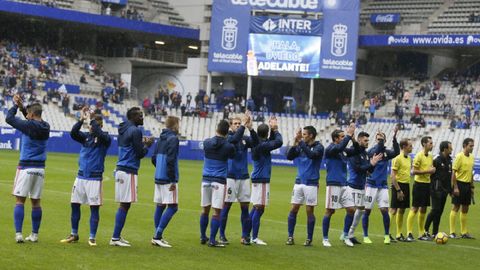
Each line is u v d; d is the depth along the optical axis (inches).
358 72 2753.4
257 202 663.8
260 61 2534.5
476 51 2637.8
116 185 589.9
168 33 2728.8
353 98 2522.1
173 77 2842.0
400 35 2549.2
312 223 670.5
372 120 2440.9
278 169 2084.2
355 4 2493.8
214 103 2618.1
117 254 556.1
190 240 657.6
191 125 2504.9
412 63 2770.7
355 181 698.2
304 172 667.4
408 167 760.3
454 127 2311.8
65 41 2778.1
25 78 2386.8
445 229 881.5
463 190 791.1
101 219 773.9
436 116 2452.0
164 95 2647.6
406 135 2351.1
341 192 685.3
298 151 670.5
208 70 2583.7
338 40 2502.5
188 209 933.2
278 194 1245.7
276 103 2815.0
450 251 692.1
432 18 2677.2
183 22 2849.4
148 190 1181.1
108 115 2468.0
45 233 641.0
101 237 642.2
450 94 2532.0
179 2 2874.0
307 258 602.9
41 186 577.9
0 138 2107.5
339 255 629.6
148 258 550.0
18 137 2100.1
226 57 2566.4
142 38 2893.7
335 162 682.8
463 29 2593.5
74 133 576.7
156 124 2506.2
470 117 2333.9
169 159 597.3
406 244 725.3
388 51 2773.1
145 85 2901.1
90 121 582.9
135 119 595.8
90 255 542.6
